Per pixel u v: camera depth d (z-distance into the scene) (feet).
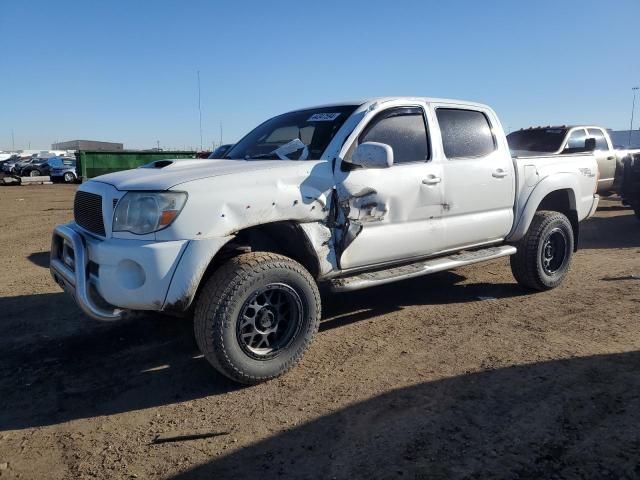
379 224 14.65
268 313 12.56
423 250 15.92
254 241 14.03
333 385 12.48
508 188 18.11
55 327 16.81
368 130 14.78
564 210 21.04
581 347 14.17
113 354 14.71
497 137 18.29
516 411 10.96
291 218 12.89
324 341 15.28
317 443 10.12
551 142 40.81
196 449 10.10
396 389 12.12
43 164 124.98
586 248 28.78
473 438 10.05
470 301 18.85
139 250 11.46
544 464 9.20
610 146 43.68
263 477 9.16
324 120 15.39
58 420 11.35
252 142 16.90
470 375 12.70
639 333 15.11
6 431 10.94
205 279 12.86
